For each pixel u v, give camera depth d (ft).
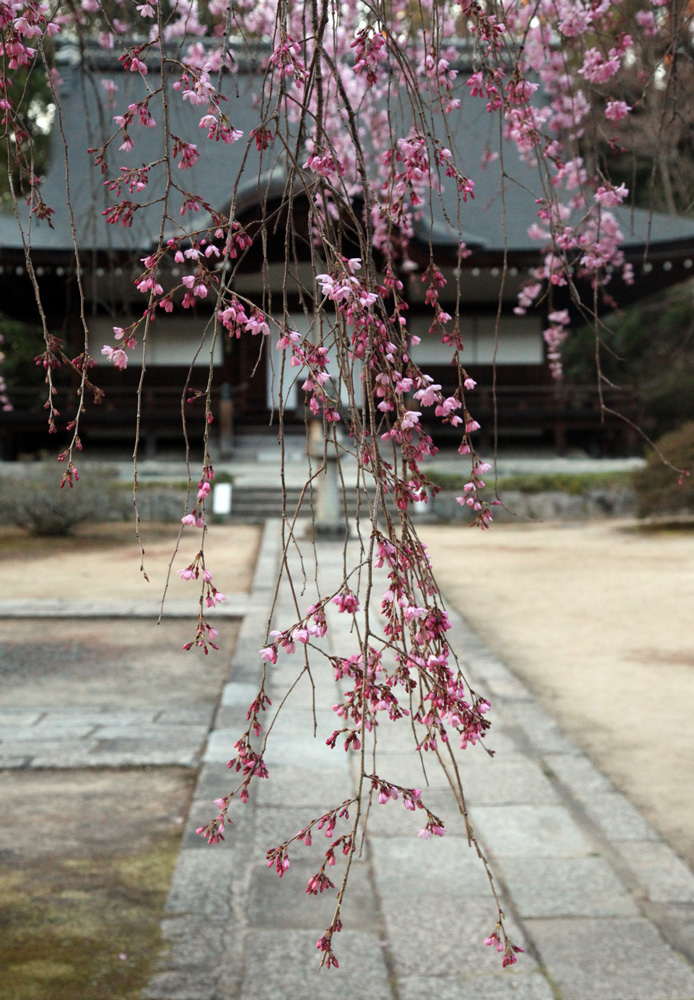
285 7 4.81
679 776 12.80
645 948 8.02
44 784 12.84
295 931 8.43
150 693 17.97
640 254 53.93
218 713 15.71
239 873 9.68
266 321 4.02
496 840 10.37
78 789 12.65
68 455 4.19
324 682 17.49
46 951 8.38
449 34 8.56
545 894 9.07
